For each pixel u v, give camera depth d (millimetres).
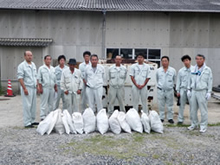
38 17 11594
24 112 5793
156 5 11953
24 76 5773
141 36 11734
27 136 5094
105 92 7371
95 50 11758
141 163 3881
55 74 6566
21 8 10961
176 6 11797
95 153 4238
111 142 4770
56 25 11641
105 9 10953
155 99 7402
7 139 4906
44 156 4109
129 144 4680
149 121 5438
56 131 5352
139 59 6387
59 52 11750
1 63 10867
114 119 5316
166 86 6383
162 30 11734
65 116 5352
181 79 6281
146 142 4797
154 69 7352
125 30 11695
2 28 11602
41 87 6293
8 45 10695
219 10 11078
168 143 4758
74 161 3932
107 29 11680
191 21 11711
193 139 5008
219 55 11906
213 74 11977
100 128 5316
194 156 4160
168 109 6469
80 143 4707
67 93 6113
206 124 5586
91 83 6289
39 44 10727
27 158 4031
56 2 12375
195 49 11844
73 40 11711
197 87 5496
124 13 11594
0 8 11039
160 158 4070
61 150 4359
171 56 11883
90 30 11672
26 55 5777
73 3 12227
